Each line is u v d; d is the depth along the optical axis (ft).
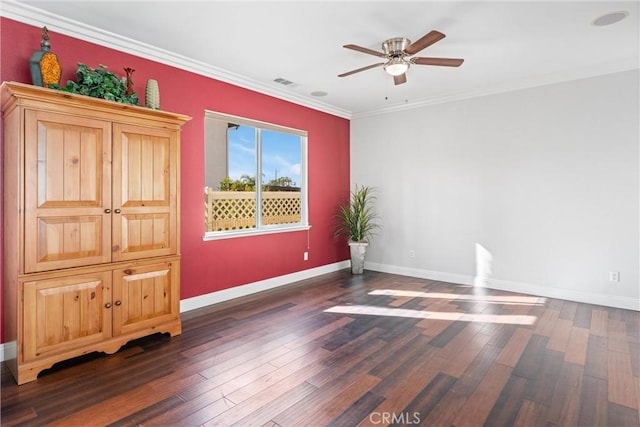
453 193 16.14
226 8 8.52
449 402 6.74
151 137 9.31
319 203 17.61
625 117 12.19
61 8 8.49
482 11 8.70
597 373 7.81
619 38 10.25
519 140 14.33
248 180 14.71
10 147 7.72
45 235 7.57
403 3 8.32
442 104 16.31
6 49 8.31
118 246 8.70
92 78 8.38
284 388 7.23
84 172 8.10
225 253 13.29
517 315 11.64
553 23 9.33
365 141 18.99
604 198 12.66
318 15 8.89
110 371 7.91
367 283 15.98
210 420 6.21
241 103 13.71
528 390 7.14
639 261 12.10
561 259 13.57
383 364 8.26
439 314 11.74
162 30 9.67
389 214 18.22
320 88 14.89
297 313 11.83
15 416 6.28
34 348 7.48
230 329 10.42
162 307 9.62
